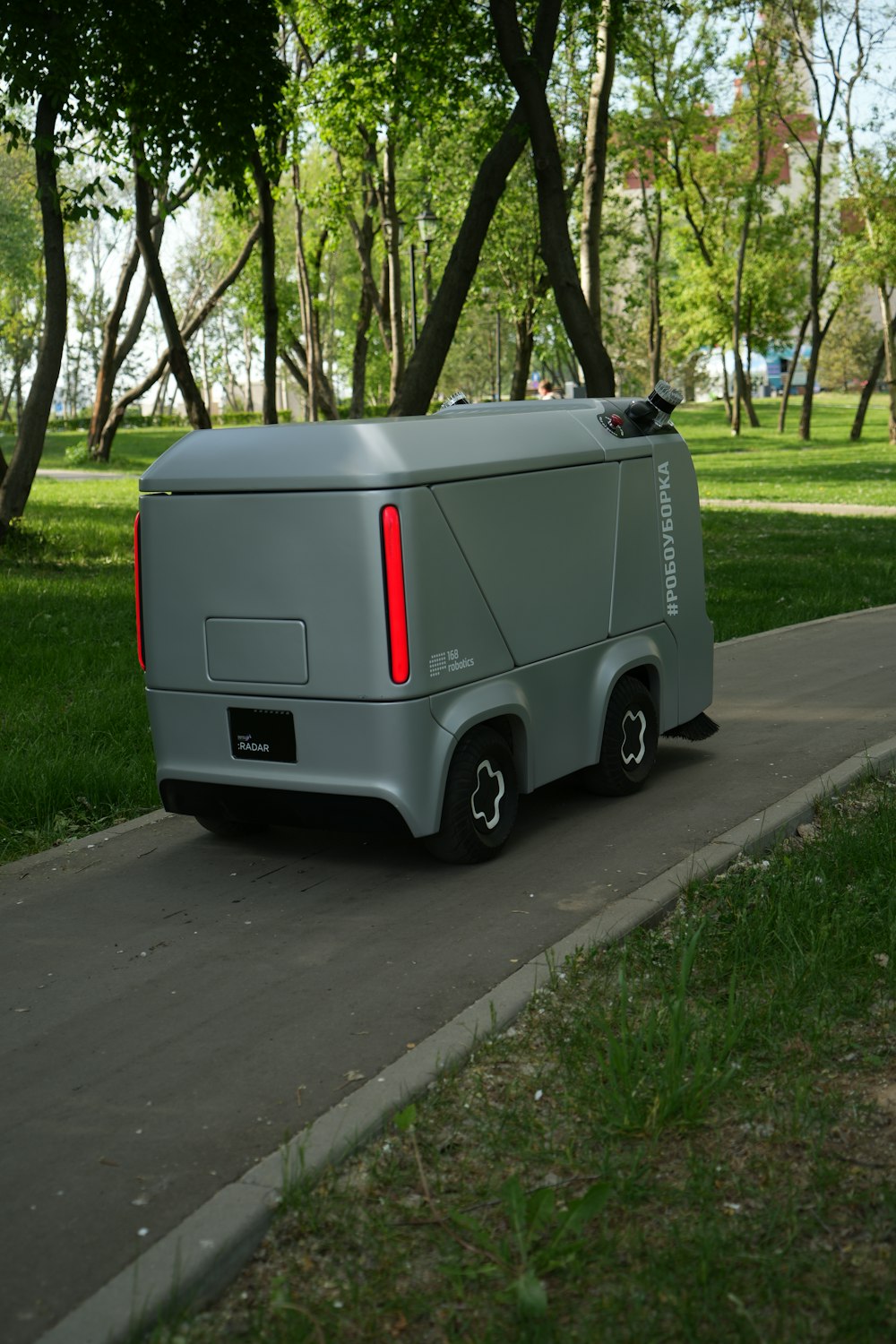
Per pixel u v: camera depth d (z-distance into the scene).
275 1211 3.00
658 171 51.22
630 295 54.59
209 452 5.34
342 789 5.18
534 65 15.32
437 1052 3.73
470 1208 3.03
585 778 6.47
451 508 5.21
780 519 23.31
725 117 50.22
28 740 7.63
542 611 5.80
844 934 4.38
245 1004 4.23
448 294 15.91
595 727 6.21
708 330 60.34
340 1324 2.65
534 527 5.71
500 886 5.27
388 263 38.62
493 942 4.68
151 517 5.43
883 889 4.78
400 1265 2.84
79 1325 2.63
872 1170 3.11
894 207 46.69
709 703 7.20
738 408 58.75
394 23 19.67
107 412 43.41
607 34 18.81
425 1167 3.21
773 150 54.12
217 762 5.45
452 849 5.42
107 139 17.41
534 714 5.77
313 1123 3.38
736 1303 2.63
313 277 48.41
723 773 6.89
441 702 5.20
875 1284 2.69
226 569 5.27
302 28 23.39
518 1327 2.62
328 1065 3.77
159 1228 2.99
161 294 22.28
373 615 5.00
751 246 58.00
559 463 5.89
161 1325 2.63
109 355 43.09
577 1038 3.78
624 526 6.38
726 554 17.78
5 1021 4.16
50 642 11.19
